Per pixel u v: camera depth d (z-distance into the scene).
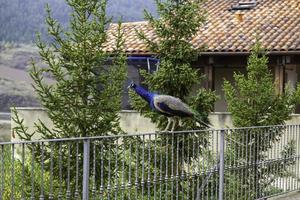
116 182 9.33
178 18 13.48
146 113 13.73
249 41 26.72
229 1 32.22
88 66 11.85
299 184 14.07
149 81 13.69
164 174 10.26
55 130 12.06
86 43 11.85
